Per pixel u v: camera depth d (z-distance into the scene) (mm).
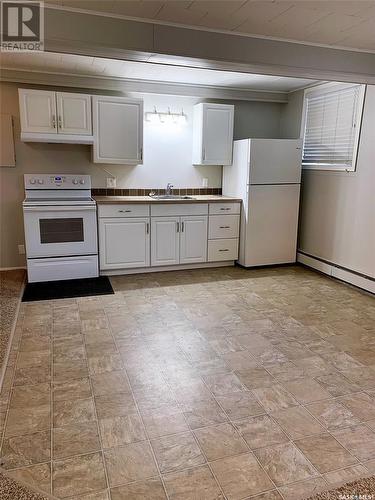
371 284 3980
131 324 3180
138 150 4461
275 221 4824
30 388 2270
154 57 2697
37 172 4445
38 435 1891
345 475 1684
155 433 1920
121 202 4234
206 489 1601
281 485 1626
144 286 4129
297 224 4957
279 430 1961
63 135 4109
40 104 3973
